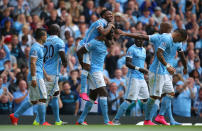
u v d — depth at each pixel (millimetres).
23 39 42062
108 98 36375
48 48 26828
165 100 27672
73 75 37531
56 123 27344
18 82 35188
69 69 39875
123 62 41969
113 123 27938
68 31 41969
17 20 45188
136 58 28531
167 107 27797
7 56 38562
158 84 26578
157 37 26422
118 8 49125
